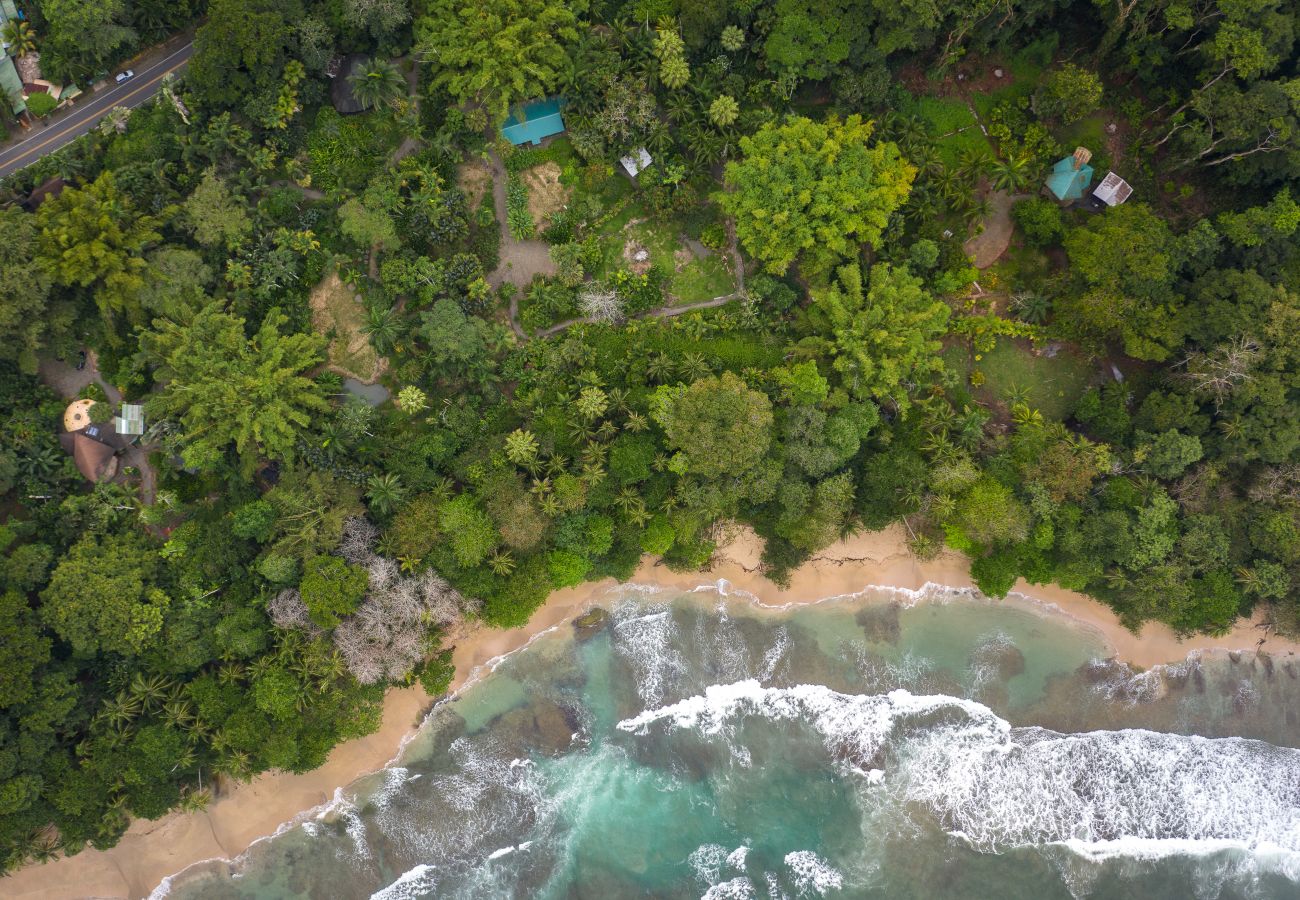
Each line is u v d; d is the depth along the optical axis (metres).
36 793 45.66
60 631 46.59
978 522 49.22
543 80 49.75
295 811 52.59
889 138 52.91
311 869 52.62
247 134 51.00
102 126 51.47
